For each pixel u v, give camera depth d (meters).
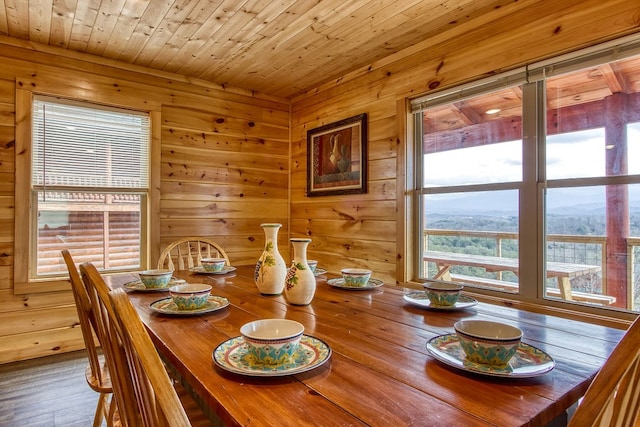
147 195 3.21
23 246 2.67
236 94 3.69
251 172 3.79
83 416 1.95
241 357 0.89
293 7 2.23
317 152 3.65
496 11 2.26
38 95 2.75
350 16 2.34
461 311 1.38
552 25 2.03
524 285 2.19
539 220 2.13
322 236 3.60
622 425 0.66
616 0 1.80
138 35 2.59
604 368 0.56
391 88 2.92
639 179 1.80
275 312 1.33
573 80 2.00
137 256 3.19
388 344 1.01
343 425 0.62
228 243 3.62
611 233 1.89
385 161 2.96
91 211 2.99
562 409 0.71
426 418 0.64
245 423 0.63
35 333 2.72
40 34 2.58
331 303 1.47
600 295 1.92
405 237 2.80
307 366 0.84
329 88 3.52
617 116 1.86
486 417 0.65
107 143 3.03
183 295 1.30
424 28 2.50
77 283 1.28
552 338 1.08
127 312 0.61
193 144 3.42
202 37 2.62
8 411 1.99
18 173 2.65
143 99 3.15
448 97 2.57
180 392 1.32
